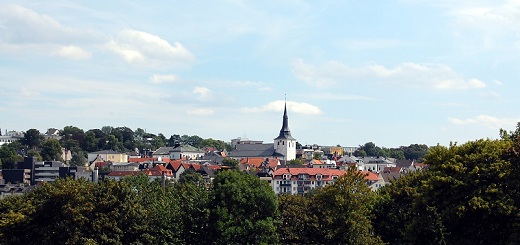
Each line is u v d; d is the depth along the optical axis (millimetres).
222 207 75812
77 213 72625
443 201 70062
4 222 73312
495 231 68438
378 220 83125
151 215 77250
